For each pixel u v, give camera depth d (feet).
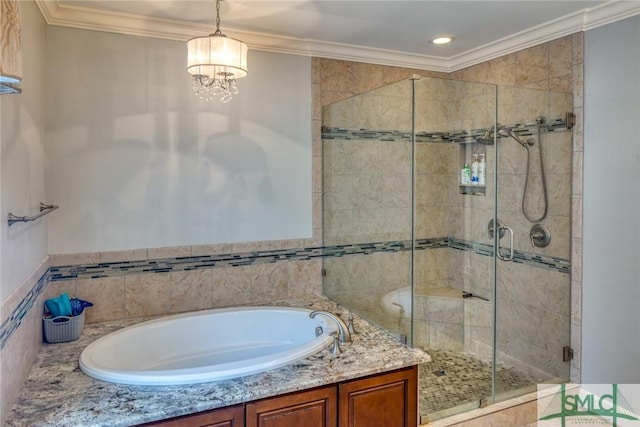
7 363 4.99
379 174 9.11
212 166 9.00
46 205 7.50
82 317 7.49
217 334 8.39
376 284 8.91
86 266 8.10
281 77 9.57
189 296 8.91
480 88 9.65
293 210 9.82
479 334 9.93
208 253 9.04
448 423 7.81
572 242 8.77
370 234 9.18
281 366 6.18
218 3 6.97
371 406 6.24
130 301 8.45
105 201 8.20
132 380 5.67
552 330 9.13
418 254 9.43
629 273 7.85
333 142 9.91
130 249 8.41
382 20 8.43
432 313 9.50
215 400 5.28
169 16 8.10
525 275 9.45
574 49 8.57
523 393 8.79
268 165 9.52
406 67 11.01
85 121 7.99
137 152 8.39
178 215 8.77
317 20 8.39
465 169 9.79
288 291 9.86
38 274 6.84
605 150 8.13
